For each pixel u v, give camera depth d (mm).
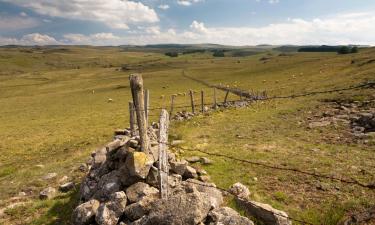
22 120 67438
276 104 42906
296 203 12492
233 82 105062
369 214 10750
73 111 74188
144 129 13156
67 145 35281
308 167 16328
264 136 25250
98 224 11266
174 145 22312
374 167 15812
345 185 13672
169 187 12438
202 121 33969
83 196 14109
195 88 100250
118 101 85562
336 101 39219
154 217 9977
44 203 15266
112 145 14555
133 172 12250
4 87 162500
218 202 11977
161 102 69500
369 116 26062
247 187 13969
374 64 72938
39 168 23578
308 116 32844
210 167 16984
